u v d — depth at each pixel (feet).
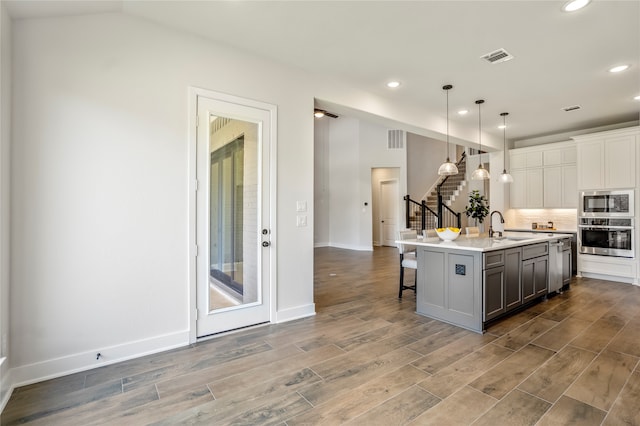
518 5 8.27
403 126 16.34
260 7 8.44
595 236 18.38
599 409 6.50
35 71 7.59
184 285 9.63
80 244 8.09
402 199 31.42
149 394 7.07
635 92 14.20
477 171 16.02
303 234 12.31
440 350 9.29
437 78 12.84
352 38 10.00
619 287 16.52
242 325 10.85
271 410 6.51
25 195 7.47
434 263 12.00
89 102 8.21
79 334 8.08
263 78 11.22
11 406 6.63
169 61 9.37
